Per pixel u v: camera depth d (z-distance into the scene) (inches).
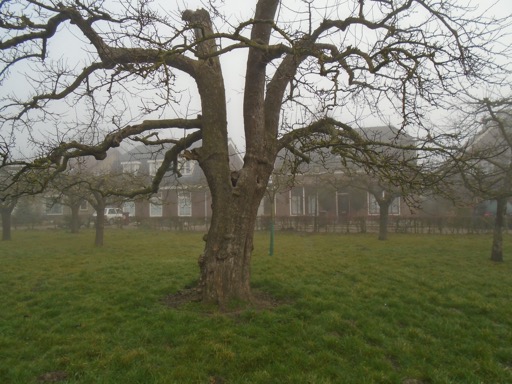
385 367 178.1
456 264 454.6
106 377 164.4
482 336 219.1
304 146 255.8
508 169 468.4
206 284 259.0
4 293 309.1
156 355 185.2
